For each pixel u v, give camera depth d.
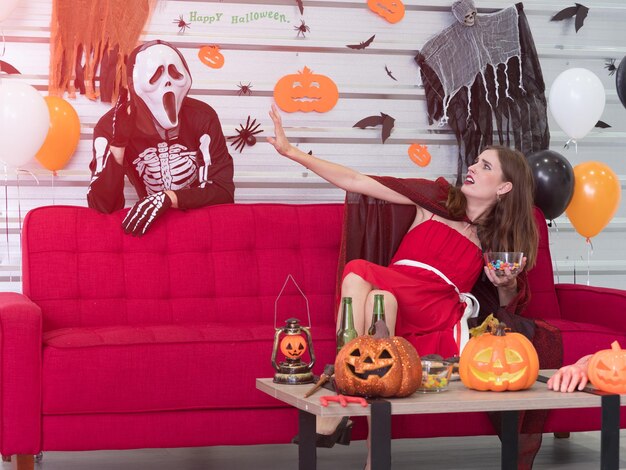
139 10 4.22
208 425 3.01
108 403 2.92
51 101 3.96
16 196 4.20
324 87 4.49
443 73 4.54
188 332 3.07
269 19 4.44
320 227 3.76
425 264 3.38
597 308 3.62
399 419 3.11
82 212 3.57
